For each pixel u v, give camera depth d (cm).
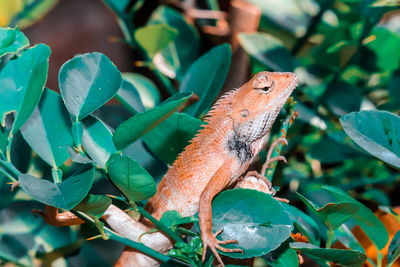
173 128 64
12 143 66
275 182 68
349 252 59
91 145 61
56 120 61
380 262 61
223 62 67
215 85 67
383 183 70
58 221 63
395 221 67
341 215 60
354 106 70
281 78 65
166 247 63
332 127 71
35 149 61
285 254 60
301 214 64
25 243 69
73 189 57
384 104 70
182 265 61
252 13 71
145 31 70
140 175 58
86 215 60
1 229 69
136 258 63
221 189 63
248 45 70
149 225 64
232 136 65
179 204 64
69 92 60
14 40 61
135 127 58
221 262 59
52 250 68
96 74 61
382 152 60
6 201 68
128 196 59
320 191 69
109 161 58
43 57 60
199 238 60
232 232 60
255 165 68
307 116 70
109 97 60
